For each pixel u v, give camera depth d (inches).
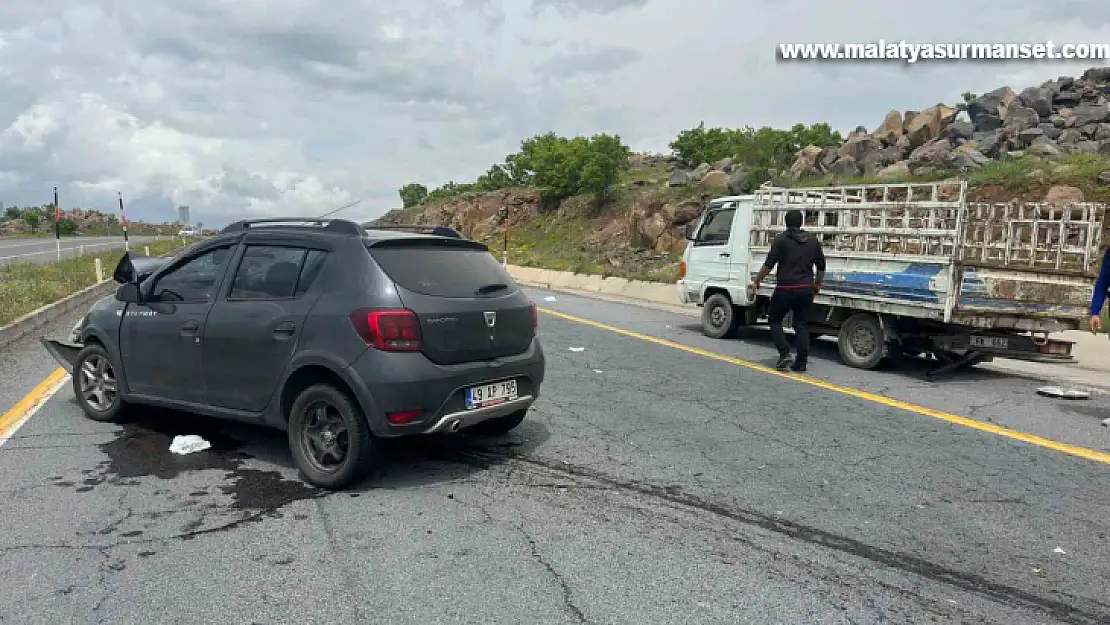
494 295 205.3
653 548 149.1
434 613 121.9
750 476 195.5
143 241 2212.1
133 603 123.6
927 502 177.9
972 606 127.6
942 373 360.5
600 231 1325.0
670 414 262.5
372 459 180.1
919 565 143.3
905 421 258.4
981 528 162.2
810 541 153.9
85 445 215.5
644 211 1106.1
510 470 198.7
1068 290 314.7
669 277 775.7
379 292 180.1
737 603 126.8
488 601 126.2
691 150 1679.4
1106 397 304.8
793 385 319.9
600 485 187.0
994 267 325.4
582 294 853.8
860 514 169.5
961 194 318.0
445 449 217.2
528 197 1686.8
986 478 196.9
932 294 325.7
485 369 193.6
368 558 142.6
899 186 356.8
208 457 206.2
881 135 946.7
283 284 197.3
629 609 124.1
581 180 1492.4
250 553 143.9
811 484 189.8
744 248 447.2
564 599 127.3
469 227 1768.0
